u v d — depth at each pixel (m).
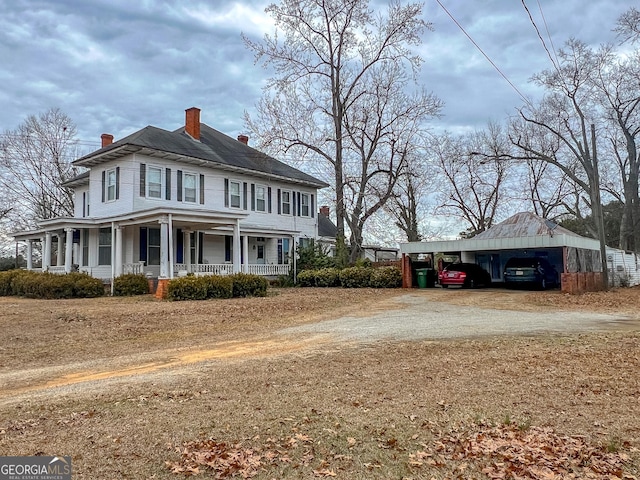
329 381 6.24
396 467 3.68
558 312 13.80
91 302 15.69
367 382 6.16
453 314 13.46
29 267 24.62
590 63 29.70
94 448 4.04
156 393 5.78
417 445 4.10
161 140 22.61
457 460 3.79
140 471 3.60
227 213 20.09
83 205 26.47
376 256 46.28
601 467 3.61
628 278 27.05
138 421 4.73
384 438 4.25
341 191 29.42
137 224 20.38
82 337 9.79
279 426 4.56
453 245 22.84
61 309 13.52
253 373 6.76
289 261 27.05
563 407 5.07
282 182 29.03
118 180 21.59
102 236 22.22
